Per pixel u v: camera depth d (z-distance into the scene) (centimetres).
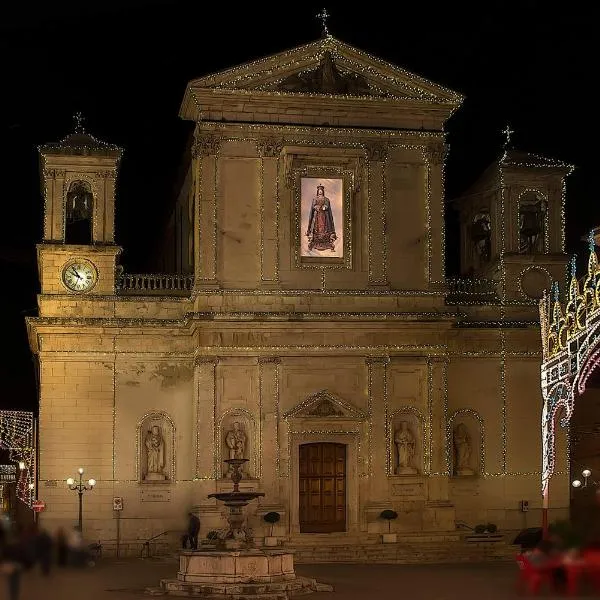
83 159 5750
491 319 5972
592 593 3512
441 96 5769
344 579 4353
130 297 5719
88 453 5606
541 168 6050
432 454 5656
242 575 3953
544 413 4153
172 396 5697
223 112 5625
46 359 5625
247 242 5628
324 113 5700
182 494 5644
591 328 3731
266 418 5541
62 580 4028
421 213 5769
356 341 5647
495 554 5381
